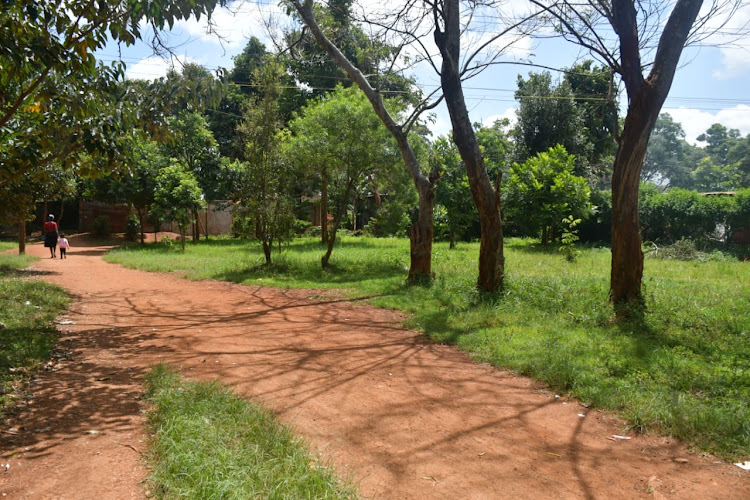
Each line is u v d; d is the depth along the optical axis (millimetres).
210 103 7473
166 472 2945
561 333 6914
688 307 8047
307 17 11805
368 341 7055
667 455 3738
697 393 4793
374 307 9578
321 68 27094
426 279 11539
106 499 2740
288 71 26172
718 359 5766
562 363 5504
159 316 8594
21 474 2994
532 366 5559
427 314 8430
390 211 29438
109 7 6277
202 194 26531
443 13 9516
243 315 8828
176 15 6180
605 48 7824
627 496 3170
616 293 8172
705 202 22547
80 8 6020
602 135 30672
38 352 5660
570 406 4699
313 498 2807
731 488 3262
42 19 5746
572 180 21125
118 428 3730
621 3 7500
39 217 35438
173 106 7504
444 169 20188
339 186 18766
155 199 24406
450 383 5301
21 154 6309
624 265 8078
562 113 27906
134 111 6902
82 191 28359
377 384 5227
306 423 4160
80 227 34656
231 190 28750
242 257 18031
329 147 14578
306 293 11305
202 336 7164
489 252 9875
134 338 6922
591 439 3998
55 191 13031
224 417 3924
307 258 17078
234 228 15461
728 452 3730
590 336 6793
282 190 15094
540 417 4430
